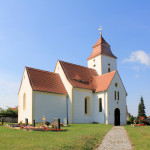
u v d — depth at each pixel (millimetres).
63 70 41250
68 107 38000
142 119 37625
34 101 33781
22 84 38281
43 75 38969
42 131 21531
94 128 26344
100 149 13359
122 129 26031
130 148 13609
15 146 12984
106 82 40125
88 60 53781
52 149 12266
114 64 52562
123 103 41062
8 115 49531
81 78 42312
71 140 15391
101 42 51781
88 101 40344
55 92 36812
